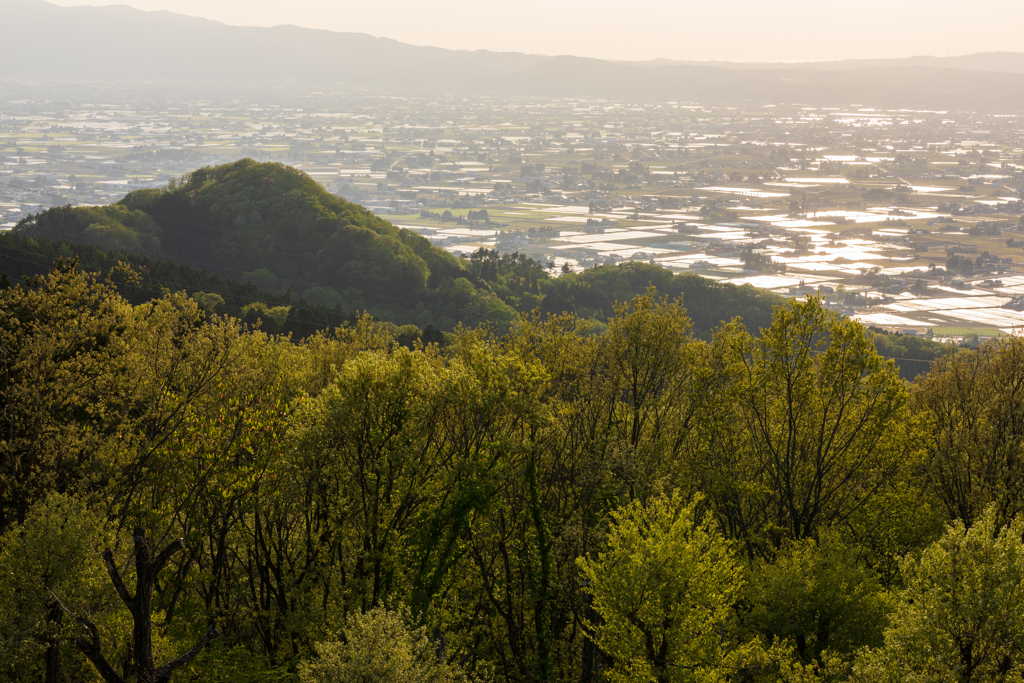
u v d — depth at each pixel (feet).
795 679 118.52
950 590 109.81
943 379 172.65
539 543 138.00
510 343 168.25
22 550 102.47
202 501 135.03
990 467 145.18
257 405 144.05
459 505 127.03
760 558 155.84
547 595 140.77
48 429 120.78
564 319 172.45
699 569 122.93
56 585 102.22
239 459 136.77
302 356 177.47
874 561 161.48
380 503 127.95
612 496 144.46
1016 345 156.46
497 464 132.57
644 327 165.27
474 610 144.15
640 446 157.99
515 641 140.67
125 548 117.19
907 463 154.51
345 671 94.17
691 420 173.27
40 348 126.00
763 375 159.53
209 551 153.99
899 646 110.01
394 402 127.34
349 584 128.36
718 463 164.96
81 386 131.85
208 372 142.51
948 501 153.38
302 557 151.94
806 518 155.94
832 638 135.44
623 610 122.93
